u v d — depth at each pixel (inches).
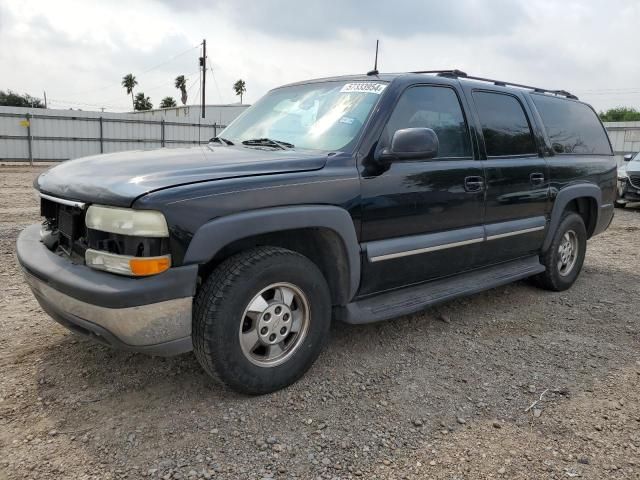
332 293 129.3
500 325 164.7
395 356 138.8
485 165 157.5
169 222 96.0
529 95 187.8
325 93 148.9
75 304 101.6
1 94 2246.6
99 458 92.9
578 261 208.1
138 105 3063.5
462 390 122.1
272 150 130.6
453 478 91.2
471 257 158.2
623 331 163.2
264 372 112.8
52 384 117.4
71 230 110.5
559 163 189.9
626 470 94.6
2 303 167.5
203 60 1475.1
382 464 94.3
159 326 99.0
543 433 105.7
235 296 105.1
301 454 96.2
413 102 141.7
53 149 1004.6
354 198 123.0
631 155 514.0
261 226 106.3
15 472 88.6
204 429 102.4
